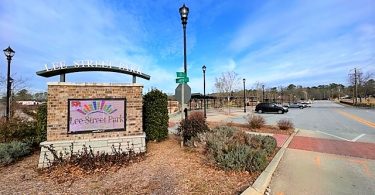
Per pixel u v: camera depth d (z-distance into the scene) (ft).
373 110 122.93
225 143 22.38
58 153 22.35
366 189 16.37
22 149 24.70
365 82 204.33
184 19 28.22
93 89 24.81
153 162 21.61
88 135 24.26
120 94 26.04
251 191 14.76
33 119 34.60
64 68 23.80
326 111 118.11
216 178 17.08
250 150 20.08
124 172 18.93
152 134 31.50
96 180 17.34
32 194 15.11
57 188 16.07
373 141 35.86
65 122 23.45
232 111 120.06
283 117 83.61
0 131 28.09
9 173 19.71
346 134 43.01
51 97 23.12
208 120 69.92
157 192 14.79
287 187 16.66
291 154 26.86
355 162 23.47
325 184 17.28
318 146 31.68
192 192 14.67
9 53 41.37
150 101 32.19
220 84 145.79
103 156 21.52
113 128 25.43
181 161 21.49
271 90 265.13
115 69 25.94
